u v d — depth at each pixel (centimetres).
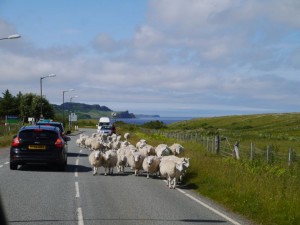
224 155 2752
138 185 1550
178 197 1314
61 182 1567
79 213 1024
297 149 3525
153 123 10569
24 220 930
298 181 1487
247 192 1302
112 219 966
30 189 1376
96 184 1543
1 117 10581
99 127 6931
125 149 2191
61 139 1938
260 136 6225
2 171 1856
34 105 9525
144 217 996
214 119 15900
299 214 1041
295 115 14300
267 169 1836
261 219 1027
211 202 1248
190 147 3225
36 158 1859
